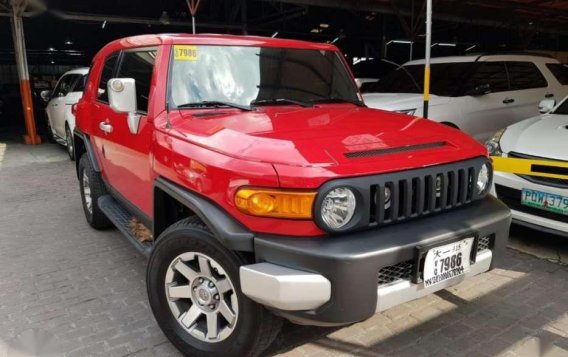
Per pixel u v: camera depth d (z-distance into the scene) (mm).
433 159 2541
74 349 2857
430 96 6746
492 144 4594
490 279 3689
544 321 3098
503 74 7336
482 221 2625
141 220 3514
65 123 8820
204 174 2443
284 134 2537
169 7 14336
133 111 3049
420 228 2439
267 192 2217
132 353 2816
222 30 16500
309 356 2760
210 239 2455
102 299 3473
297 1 12430
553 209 3902
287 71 3506
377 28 19625
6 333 3029
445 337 2938
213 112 3004
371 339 2926
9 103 17906
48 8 12211
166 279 2760
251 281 2211
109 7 13656
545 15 16000
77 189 6766
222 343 2570
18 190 6746
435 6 13898
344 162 2293
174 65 3121
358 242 2240
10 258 4230
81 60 26078
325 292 2162
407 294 2363
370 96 7023
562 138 4133
